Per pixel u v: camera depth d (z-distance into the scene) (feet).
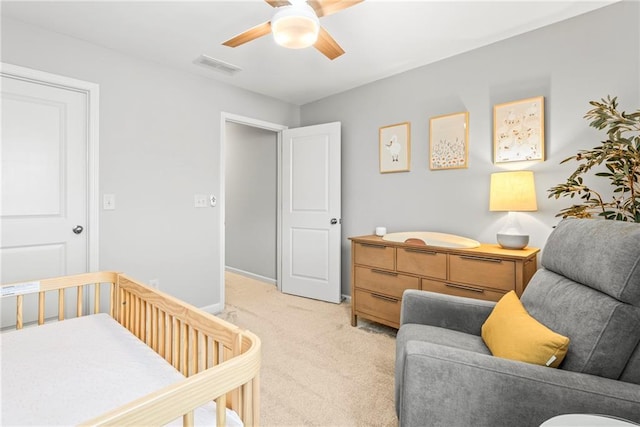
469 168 8.43
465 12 6.63
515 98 7.66
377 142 10.38
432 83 9.07
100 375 3.48
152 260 8.86
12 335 4.46
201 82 9.86
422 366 3.62
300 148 11.85
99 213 7.88
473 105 8.34
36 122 7.13
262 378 6.31
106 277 5.47
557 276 4.50
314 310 10.37
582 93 6.77
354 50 8.29
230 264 15.74
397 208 9.93
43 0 6.12
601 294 3.50
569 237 4.36
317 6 5.21
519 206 6.79
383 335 8.41
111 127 8.07
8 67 6.61
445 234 8.60
